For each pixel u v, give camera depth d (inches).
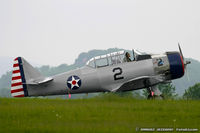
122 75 2596.0
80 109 1764.3
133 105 1946.4
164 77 2645.2
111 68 2605.8
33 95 2684.5
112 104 2003.0
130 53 2635.3
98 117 1590.8
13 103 2090.3
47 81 2635.3
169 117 1646.2
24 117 1574.8
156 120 1574.8
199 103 2122.3
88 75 2628.0
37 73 2682.1
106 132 1285.7
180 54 2682.1
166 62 2625.5
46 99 2436.0
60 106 1875.0
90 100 2340.1
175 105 1962.4
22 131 1301.7
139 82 2591.0
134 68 2598.4
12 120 1504.7
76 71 2662.4
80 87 2650.1
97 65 2630.4
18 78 2664.9
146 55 2625.5
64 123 1454.2
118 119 1550.2
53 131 1289.4
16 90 2659.9
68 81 2657.5
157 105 1950.1
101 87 2637.8
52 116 1600.6
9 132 1286.9
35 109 1736.0
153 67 2605.8
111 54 2623.0
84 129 1317.7
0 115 1585.9
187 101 2263.8
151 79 2559.1
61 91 2684.5
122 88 2593.5
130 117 1596.9
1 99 2369.6
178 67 2632.9
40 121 1491.1
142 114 1672.0
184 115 1683.1
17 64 2662.4
